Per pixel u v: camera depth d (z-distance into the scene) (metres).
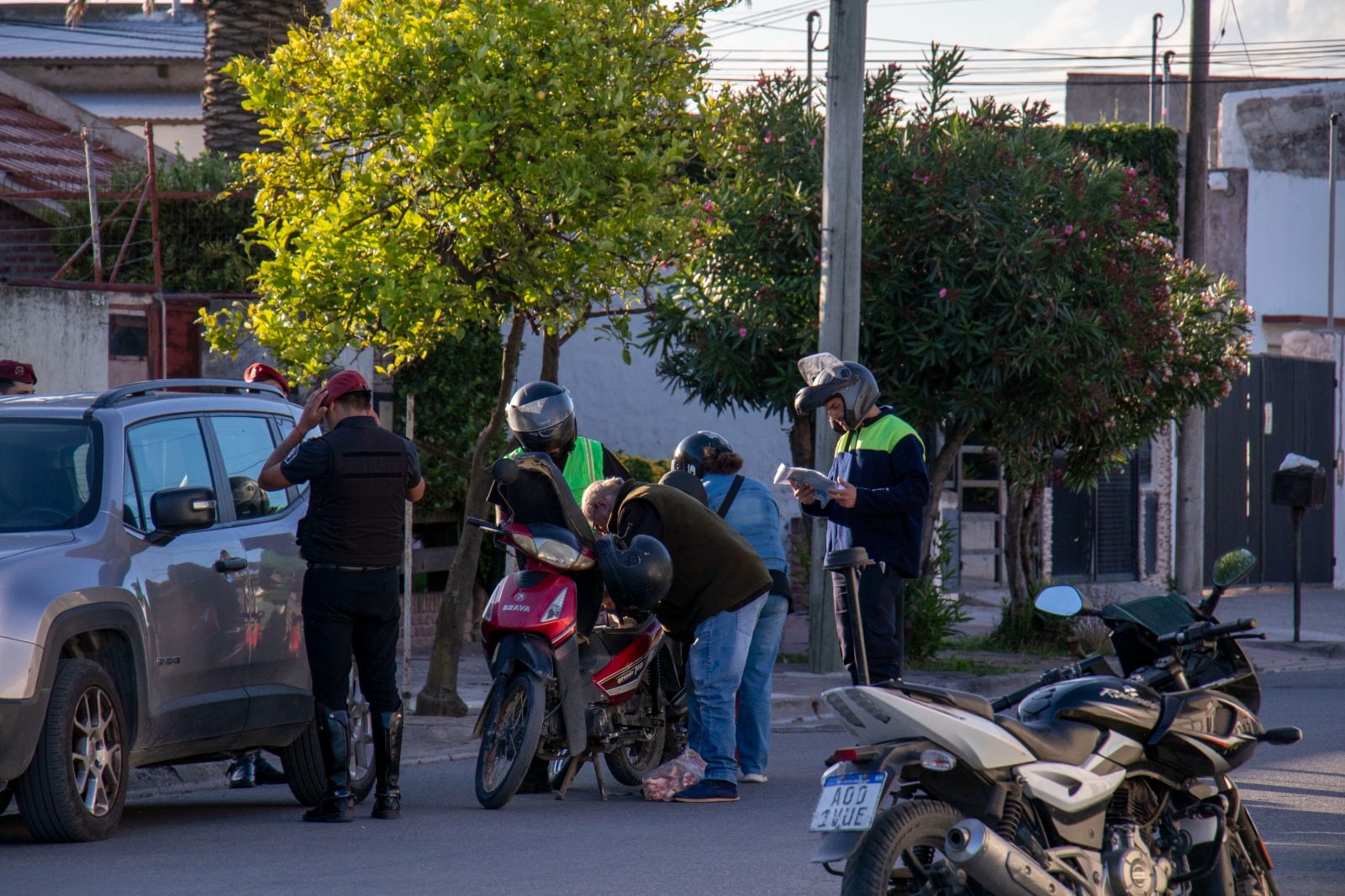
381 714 25.48
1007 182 45.44
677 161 34.38
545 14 31.98
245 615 25.69
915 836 15.73
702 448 30.34
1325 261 88.25
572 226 33.22
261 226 34.66
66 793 22.25
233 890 19.66
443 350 51.53
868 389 27.69
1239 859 18.33
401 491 25.28
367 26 32.78
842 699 16.30
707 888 20.11
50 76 105.06
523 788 28.77
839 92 44.75
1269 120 85.88
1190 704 17.69
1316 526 87.00
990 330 44.78
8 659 21.34
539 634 26.50
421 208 33.94
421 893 19.58
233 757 27.50
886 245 46.41
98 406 25.30
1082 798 16.67
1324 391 87.25
